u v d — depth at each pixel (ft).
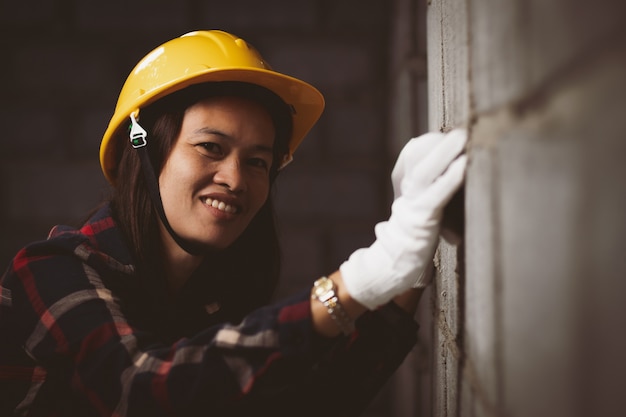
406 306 3.34
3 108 11.46
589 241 1.07
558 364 1.24
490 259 1.88
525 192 1.47
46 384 3.38
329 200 11.61
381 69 11.56
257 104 3.62
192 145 3.50
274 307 2.69
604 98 1.00
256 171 3.63
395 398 10.53
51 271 3.21
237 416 3.40
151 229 3.67
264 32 11.54
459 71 2.45
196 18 11.51
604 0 1.00
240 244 4.27
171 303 3.76
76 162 11.52
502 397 1.76
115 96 11.53
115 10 11.45
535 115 1.37
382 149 11.59
